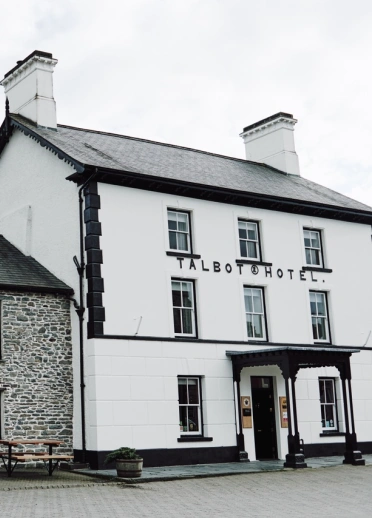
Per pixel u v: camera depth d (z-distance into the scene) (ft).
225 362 69.92
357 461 65.72
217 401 68.59
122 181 66.64
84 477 56.24
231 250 73.20
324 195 85.10
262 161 94.68
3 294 62.64
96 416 61.16
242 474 59.31
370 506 44.04
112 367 62.85
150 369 65.00
